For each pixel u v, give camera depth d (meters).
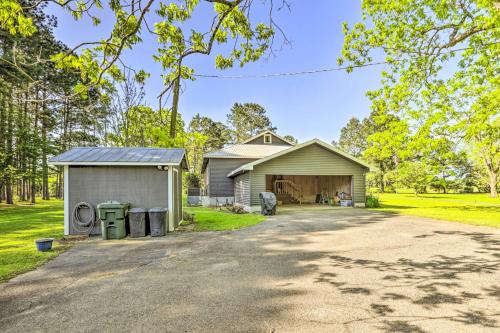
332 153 16.78
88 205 8.70
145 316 3.19
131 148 10.60
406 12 10.53
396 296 3.67
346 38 11.34
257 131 52.00
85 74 6.10
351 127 54.81
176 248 6.69
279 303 3.49
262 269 4.93
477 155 25.95
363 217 11.97
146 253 6.24
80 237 8.26
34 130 20.88
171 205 9.16
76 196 8.85
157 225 8.31
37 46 15.67
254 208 15.38
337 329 2.84
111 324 3.01
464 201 22.95
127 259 5.74
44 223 11.45
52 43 16.52
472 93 13.29
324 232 8.48
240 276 4.56
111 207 7.99
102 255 6.09
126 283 4.30
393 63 11.59
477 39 10.56
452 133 13.67
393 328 2.85
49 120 23.23
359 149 50.84
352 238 7.51
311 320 3.04
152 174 9.17
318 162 16.55
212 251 6.31
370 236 7.73
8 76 15.46
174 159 9.17
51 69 17.34
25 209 18.61
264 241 7.30
